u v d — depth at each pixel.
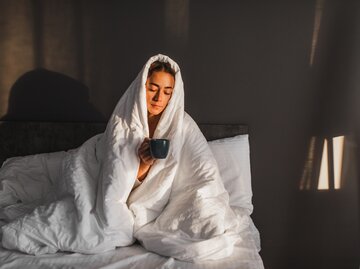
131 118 1.54
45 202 1.63
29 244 1.31
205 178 1.49
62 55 2.04
